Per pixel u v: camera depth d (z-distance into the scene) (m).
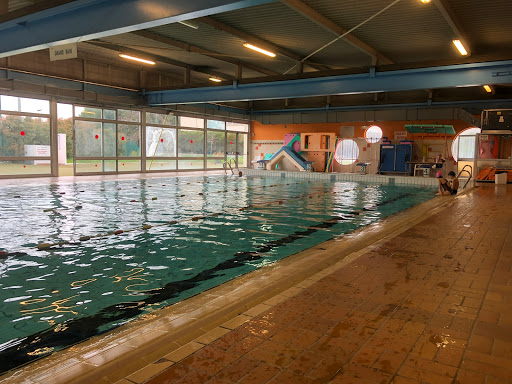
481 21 8.86
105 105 15.44
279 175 17.84
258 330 2.23
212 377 1.75
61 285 3.46
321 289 2.93
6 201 8.30
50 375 1.89
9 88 12.21
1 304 3.03
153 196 9.55
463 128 17.66
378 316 2.43
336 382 1.71
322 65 14.26
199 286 3.47
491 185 12.48
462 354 1.96
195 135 20.00
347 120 19.92
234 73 16.48
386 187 12.99
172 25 10.02
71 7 6.46
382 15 8.73
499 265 3.57
